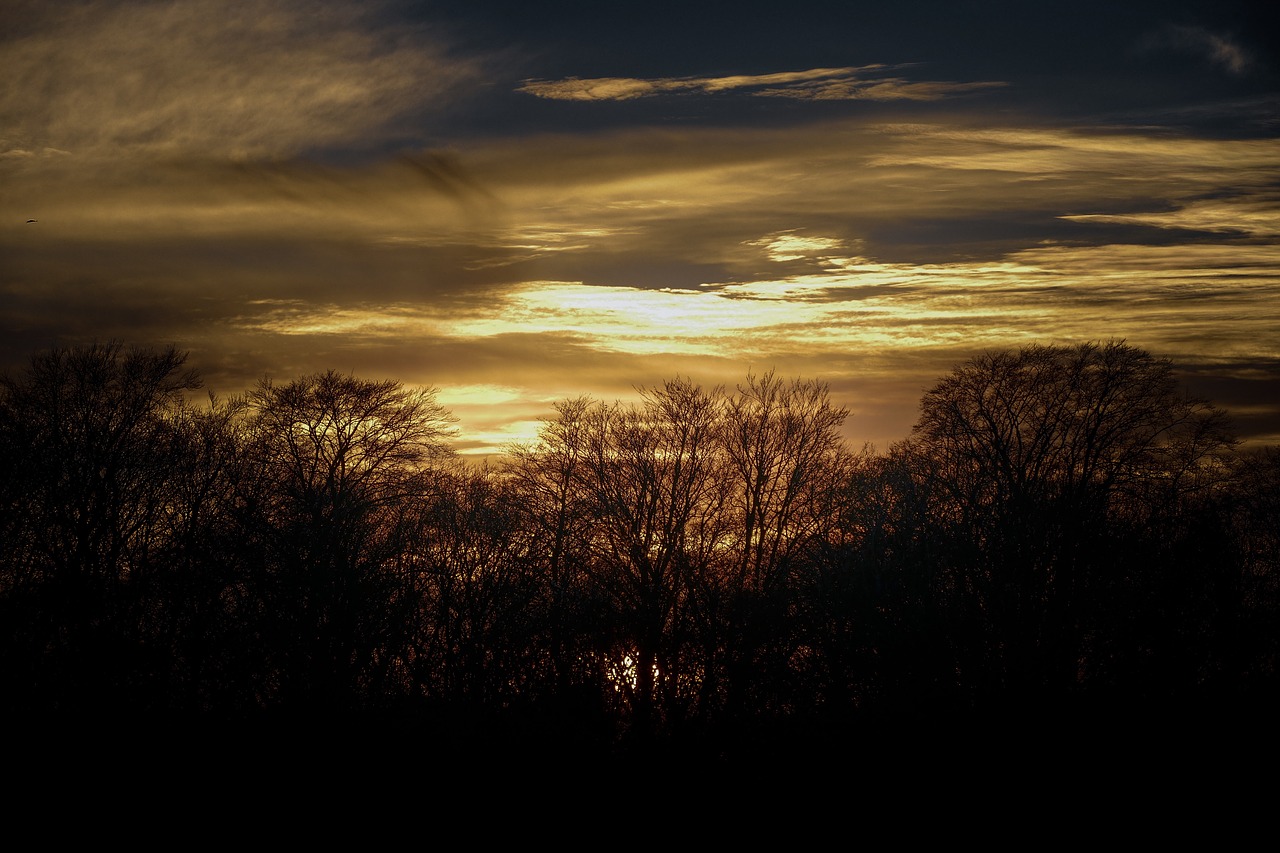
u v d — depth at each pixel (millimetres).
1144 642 57625
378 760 54500
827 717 56500
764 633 57438
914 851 50250
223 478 60094
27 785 51125
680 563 59094
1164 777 54125
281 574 56219
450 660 57188
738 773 55719
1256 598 59562
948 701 56156
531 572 59094
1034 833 51156
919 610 57344
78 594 54250
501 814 53219
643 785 55188
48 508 56031
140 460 58719
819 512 60188
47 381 59406
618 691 57844
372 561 57031
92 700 53688
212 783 53281
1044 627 57938
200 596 55500
